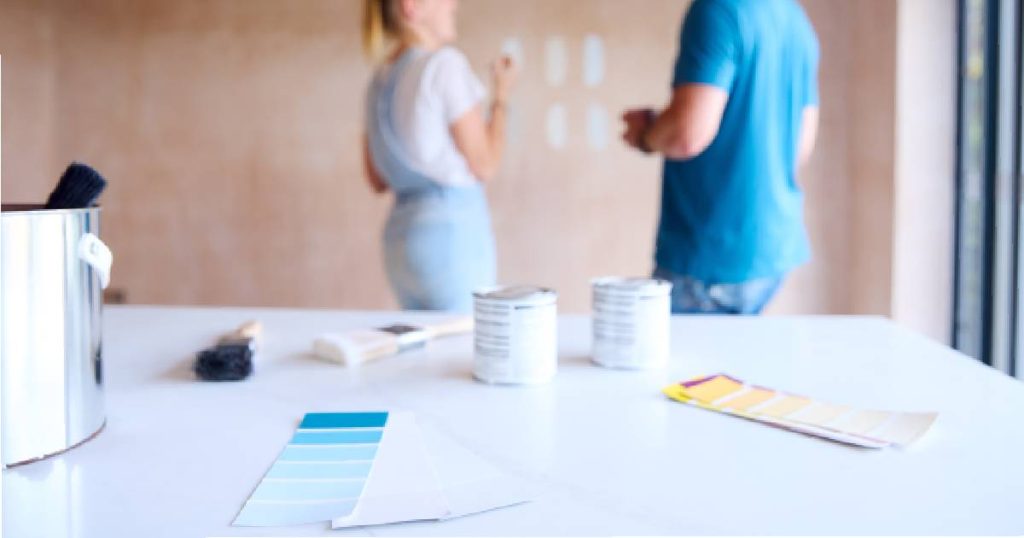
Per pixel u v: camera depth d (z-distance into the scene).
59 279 0.49
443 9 2.39
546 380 0.68
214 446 0.52
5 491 0.44
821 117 2.33
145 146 2.57
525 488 0.44
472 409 0.60
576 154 2.42
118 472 0.47
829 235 2.36
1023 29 1.81
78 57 2.57
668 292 0.74
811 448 0.51
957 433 0.54
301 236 2.53
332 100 2.48
